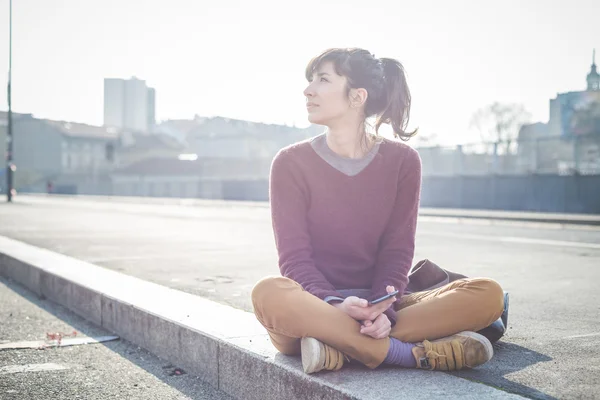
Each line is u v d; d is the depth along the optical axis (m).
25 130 77.62
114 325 3.97
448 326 2.38
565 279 5.80
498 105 53.44
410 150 2.58
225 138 77.00
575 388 2.27
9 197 35.38
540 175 28.08
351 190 2.48
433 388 2.11
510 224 16.59
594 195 26.30
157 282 5.47
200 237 10.94
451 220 18.67
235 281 5.54
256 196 45.41
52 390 2.79
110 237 10.75
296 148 2.56
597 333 3.34
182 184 52.00
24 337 3.89
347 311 2.23
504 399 2.00
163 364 3.24
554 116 41.50
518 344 3.05
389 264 2.47
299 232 2.48
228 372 2.72
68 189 64.94
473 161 30.59
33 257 6.39
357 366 2.39
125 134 84.25
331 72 2.46
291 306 2.23
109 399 2.66
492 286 2.39
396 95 2.57
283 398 2.36
